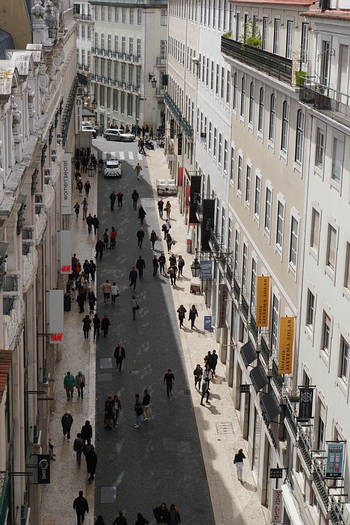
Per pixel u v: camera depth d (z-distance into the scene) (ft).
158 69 352.49
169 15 283.18
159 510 97.04
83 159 277.44
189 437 120.88
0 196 59.26
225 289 140.77
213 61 169.27
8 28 109.60
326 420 83.10
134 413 126.11
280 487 99.04
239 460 110.11
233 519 102.83
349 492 75.25
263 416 104.73
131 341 150.92
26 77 74.18
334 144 81.41
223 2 158.20
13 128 71.31
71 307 165.07
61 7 162.40
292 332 95.14
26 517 78.18
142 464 113.19
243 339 126.72
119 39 369.30
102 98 395.75
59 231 146.00
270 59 104.53
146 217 229.45
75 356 143.13
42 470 88.74
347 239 77.20
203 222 160.15
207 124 176.55
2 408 63.41
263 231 113.39
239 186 134.92
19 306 75.31
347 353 77.56
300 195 93.86
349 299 76.48
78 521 97.96
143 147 315.37
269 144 110.52
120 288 176.04
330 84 82.89
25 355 86.38
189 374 139.85
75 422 121.90
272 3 105.81
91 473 106.83
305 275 91.15
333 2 83.87
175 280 182.50
